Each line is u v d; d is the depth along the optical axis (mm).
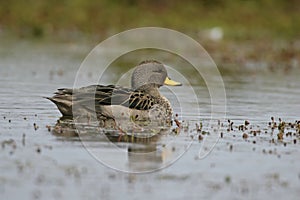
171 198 9508
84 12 37844
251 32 36781
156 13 38938
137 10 39094
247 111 16094
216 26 37531
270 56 28969
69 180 10109
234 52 29984
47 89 18500
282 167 11109
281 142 12805
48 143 12109
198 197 9578
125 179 10297
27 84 19266
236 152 12000
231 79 22062
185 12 39500
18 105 15812
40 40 31641
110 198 9422
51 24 36125
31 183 9906
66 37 33219
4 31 34312
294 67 26188
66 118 14461
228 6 40531
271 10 40750
